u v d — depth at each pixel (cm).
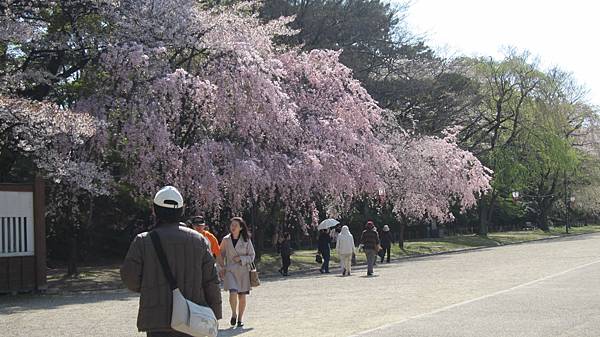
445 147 4881
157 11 2775
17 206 2114
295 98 3497
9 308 1762
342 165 3444
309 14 4450
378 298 1775
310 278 2695
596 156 7644
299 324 1335
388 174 4506
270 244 4681
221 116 2872
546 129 6303
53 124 2308
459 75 5441
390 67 5047
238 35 2967
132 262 589
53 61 2861
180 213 619
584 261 2906
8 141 2478
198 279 596
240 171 2867
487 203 6975
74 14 2722
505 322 1262
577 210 8875
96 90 2770
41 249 2158
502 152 6231
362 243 2716
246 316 1489
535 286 1891
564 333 1130
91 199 2855
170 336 581
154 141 2645
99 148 2611
